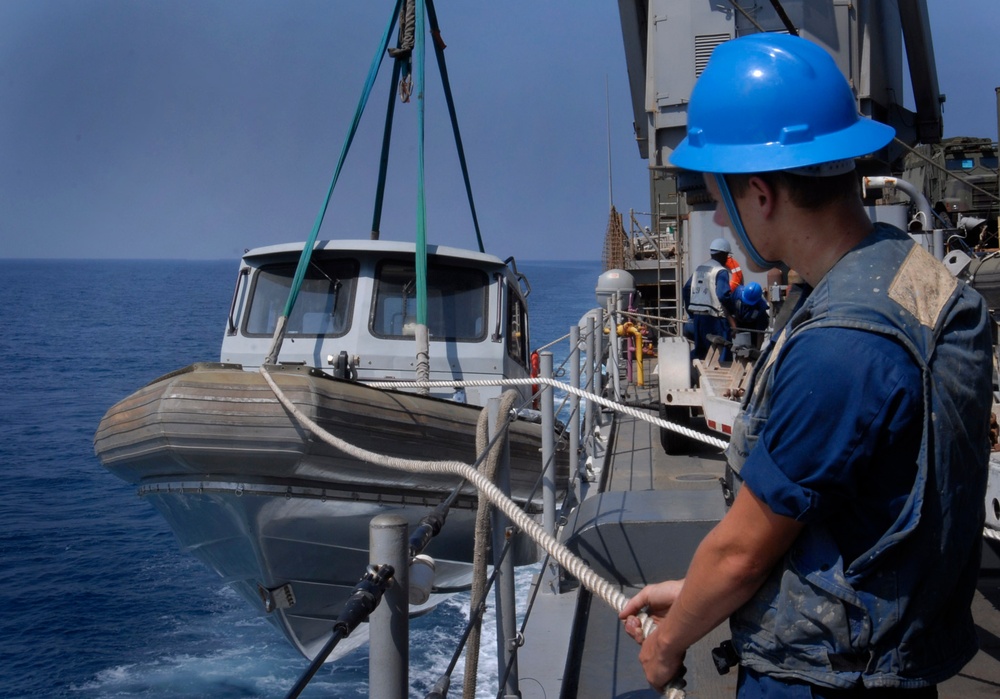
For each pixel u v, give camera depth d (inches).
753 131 66.0
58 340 3479.3
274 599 271.1
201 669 544.4
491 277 346.6
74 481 1162.6
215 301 6363.2
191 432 231.5
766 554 60.8
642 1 511.5
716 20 407.8
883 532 60.0
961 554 61.1
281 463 233.0
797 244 66.0
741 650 65.5
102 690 524.1
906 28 473.4
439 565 286.7
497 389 336.8
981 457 62.3
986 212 453.1
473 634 118.6
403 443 251.6
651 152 427.5
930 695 63.7
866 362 57.6
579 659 166.7
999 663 151.8
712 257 361.1
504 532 157.5
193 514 256.8
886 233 64.3
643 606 73.9
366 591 68.4
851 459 57.6
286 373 239.6
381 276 340.2
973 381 60.6
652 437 383.6
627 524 198.4
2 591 705.6
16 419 1728.6
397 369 332.2
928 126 510.6
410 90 345.7
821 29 395.9
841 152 63.8
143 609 660.1
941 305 60.6
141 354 2999.5
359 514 253.3
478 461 138.2
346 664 524.4
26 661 566.9
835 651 61.0
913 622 60.6
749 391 67.6
